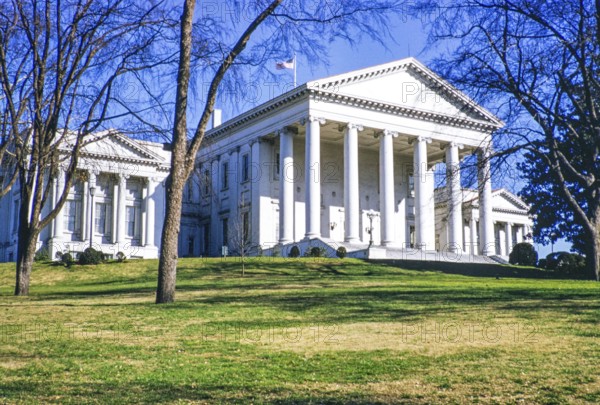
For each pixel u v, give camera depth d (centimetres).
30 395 937
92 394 944
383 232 5966
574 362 1123
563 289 2536
